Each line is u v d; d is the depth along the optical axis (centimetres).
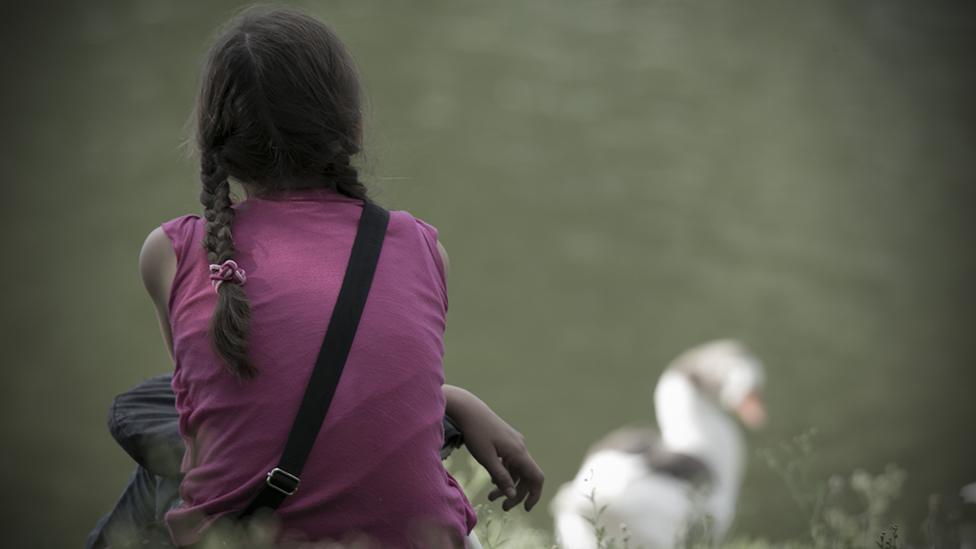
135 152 8794
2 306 7512
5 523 5481
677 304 7756
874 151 9469
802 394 7012
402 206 8319
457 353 7256
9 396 6769
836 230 8675
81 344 7250
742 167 9088
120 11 9900
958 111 9881
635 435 3297
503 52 9725
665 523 2852
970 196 9144
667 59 9900
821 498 1462
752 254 8294
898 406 6894
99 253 7956
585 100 9406
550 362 7238
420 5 10131
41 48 9650
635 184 8738
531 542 1767
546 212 8419
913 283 8281
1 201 8350
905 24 10562
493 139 8950
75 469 6069
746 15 10462
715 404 3516
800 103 9788
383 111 9094
